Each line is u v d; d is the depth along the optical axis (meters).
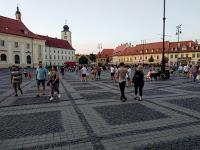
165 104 10.26
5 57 68.62
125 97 11.86
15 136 6.27
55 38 114.88
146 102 10.84
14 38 71.56
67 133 6.41
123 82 11.25
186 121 7.36
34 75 40.78
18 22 79.88
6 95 14.12
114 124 7.19
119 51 123.31
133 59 110.00
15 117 8.34
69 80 26.28
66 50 116.44
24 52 75.50
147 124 7.11
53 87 12.26
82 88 17.36
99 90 15.90
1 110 9.61
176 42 95.69
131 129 6.64
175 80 24.30
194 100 11.23
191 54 88.44
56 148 5.38
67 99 12.13
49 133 6.45
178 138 5.82
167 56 94.56
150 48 102.81
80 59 113.50
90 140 5.83
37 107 10.13
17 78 13.78
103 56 136.50
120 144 5.51
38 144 5.66
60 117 8.21
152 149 5.16
